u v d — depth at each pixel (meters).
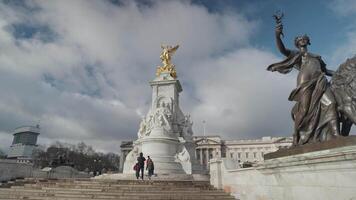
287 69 8.23
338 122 6.28
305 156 6.00
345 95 6.22
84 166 79.12
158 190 13.80
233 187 11.70
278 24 8.09
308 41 7.96
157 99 33.78
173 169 23.55
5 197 12.95
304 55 7.80
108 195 12.98
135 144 28.98
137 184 15.28
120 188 14.10
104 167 84.00
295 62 7.93
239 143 95.44
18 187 14.59
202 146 90.19
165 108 30.19
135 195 12.89
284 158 6.93
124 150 86.31
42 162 69.19
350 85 6.13
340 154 5.03
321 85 6.82
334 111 6.37
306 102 7.02
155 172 22.47
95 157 86.88
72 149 99.06
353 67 6.23
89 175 35.25
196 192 13.09
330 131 6.31
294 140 7.29
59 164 31.30
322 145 5.82
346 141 5.20
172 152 25.78
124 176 21.11
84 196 12.84
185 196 12.61
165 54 37.78
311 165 5.89
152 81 34.62
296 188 6.51
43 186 14.70
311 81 7.09
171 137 26.45
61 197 12.79
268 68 8.65
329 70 7.55
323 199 5.55
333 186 5.32
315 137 6.57
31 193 13.41
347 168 4.98
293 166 6.52
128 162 27.03
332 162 5.28
